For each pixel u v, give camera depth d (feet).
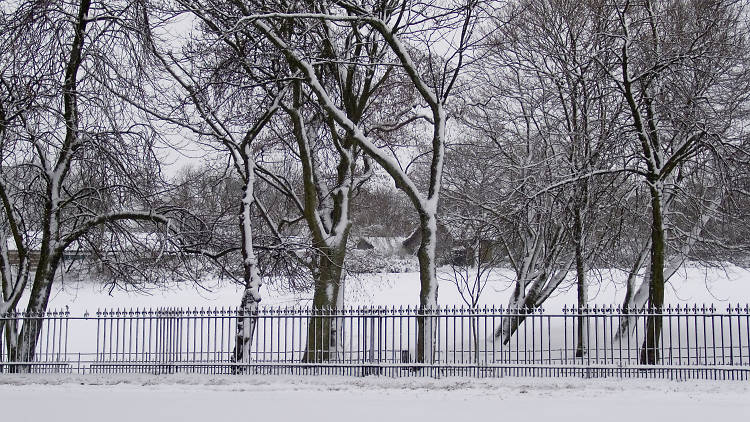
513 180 92.38
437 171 72.49
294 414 44.39
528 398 49.88
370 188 112.68
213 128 76.02
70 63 70.33
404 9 75.15
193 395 52.21
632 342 93.35
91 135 70.13
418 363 61.62
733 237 93.97
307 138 81.87
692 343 93.09
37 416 44.45
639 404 47.09
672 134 85.05
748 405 46.37
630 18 83.97
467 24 76.23
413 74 72.02
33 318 68.13
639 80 76.79
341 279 83.25
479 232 88.99
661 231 72.54
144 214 73.15
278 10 76.43
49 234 73.36
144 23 71.82
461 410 45.42
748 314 61.21
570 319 111.55
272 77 79.10
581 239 83.20
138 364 63.52
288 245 79.41
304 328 119.65
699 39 78.43
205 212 88.07
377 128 86.12
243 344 64.59
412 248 177.58
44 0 67.56
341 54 81.66
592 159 79.66
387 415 43.86
